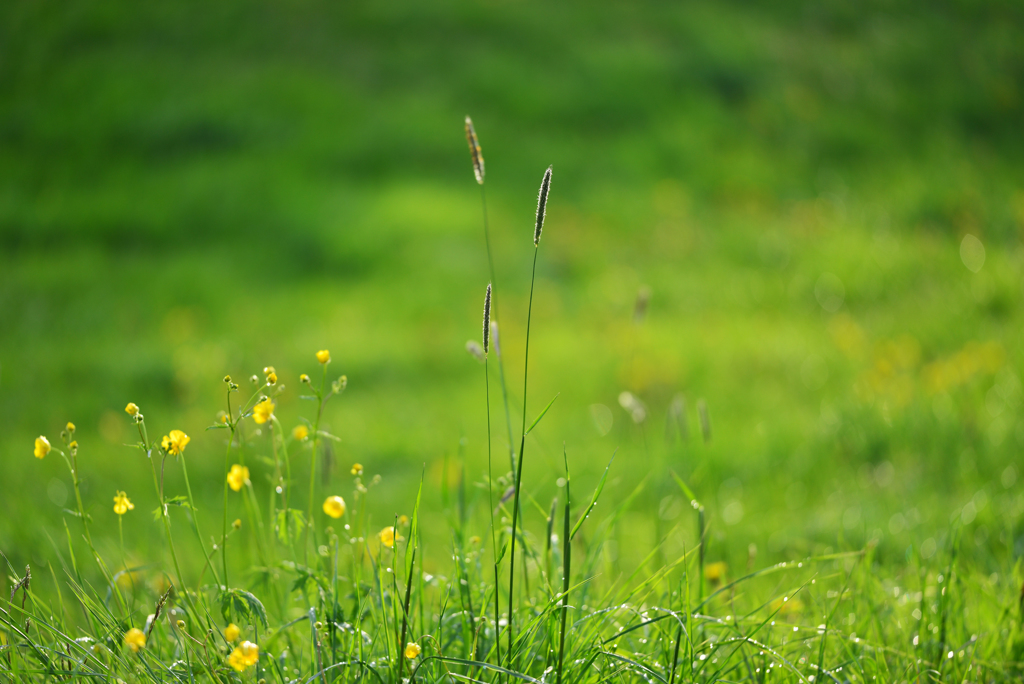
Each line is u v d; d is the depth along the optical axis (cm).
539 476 415
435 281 805
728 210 1012
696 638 175
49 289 782
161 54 1391
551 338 674
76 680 147
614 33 1508
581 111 1238
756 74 1427
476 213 945
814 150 1236
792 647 182
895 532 306
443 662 150
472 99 1251
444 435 499
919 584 222
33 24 1476
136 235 937
